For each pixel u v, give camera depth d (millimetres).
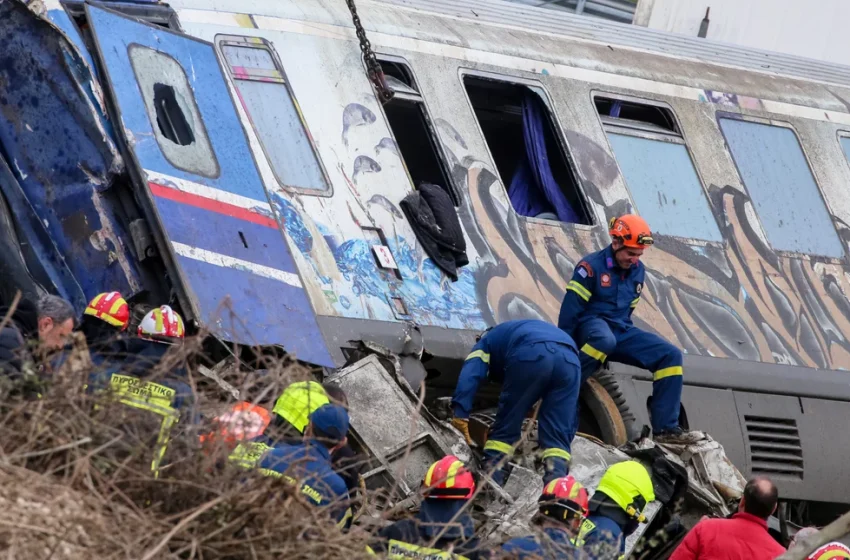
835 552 24953
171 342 23391
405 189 37531
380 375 30719
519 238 39469
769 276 44938
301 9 38719
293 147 35812
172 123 32438
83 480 16328
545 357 30484
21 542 15047
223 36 36094
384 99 38188
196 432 17906
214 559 16719
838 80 53812
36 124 31641
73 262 30828
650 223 43125
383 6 41594
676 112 46094
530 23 45812
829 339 45281
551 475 29844
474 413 34781
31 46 31703
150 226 29922
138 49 32438
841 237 47719
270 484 17047
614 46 47219
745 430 41469
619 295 35406
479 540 21984
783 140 48312
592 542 23969
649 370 36344
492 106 43656
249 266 31125
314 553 17094
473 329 36469
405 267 36125
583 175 42250
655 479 31125
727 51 51625
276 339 30188
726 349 42375
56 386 17547
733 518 25344
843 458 43656
